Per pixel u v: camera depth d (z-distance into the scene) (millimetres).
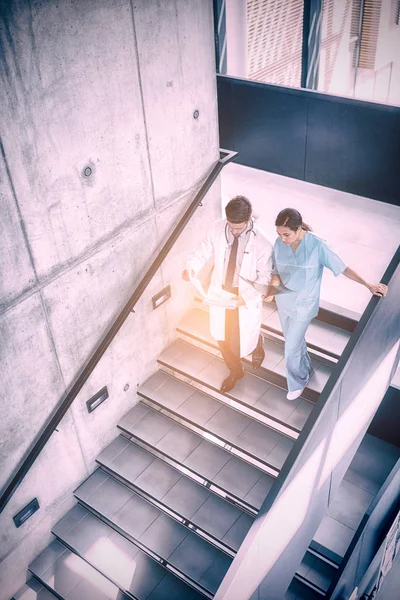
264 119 7301
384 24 10703
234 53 8625
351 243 6375
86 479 5184
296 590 5770
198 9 4188
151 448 5211
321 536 5977
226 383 4965
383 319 4191
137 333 4988
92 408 4773
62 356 4211
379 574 5805
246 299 4309
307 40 9930
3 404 3877
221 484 4723
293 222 3697
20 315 3721
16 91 3127
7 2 2914
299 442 3604
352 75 11766
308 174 7422
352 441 5184
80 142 3646
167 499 4844
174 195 4750
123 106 3867
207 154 4977
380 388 5316
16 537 4641
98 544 4934
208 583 4496
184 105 4441
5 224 3359
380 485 6324
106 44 3557
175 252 5062
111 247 4270
